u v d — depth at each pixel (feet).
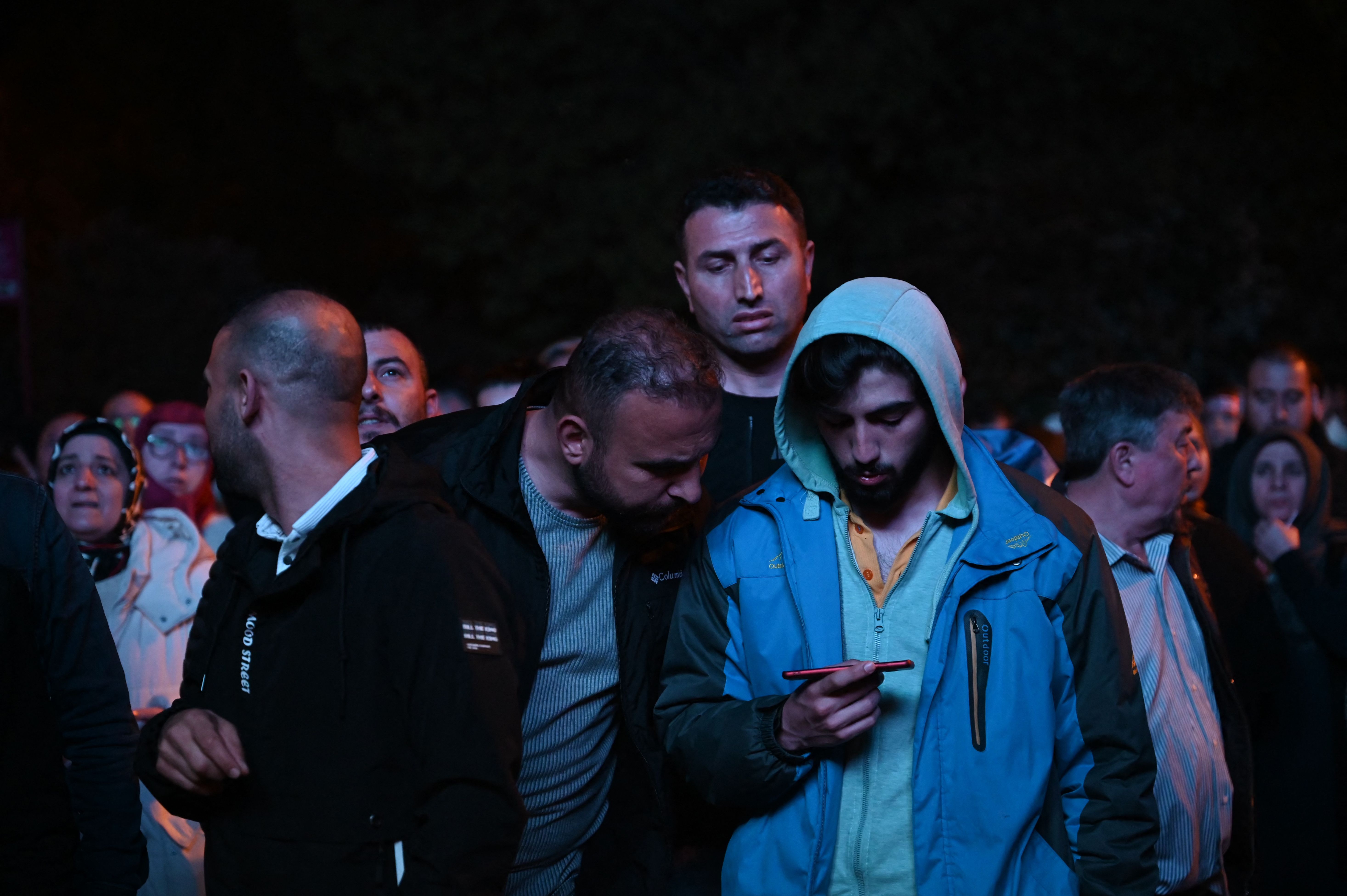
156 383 48.03
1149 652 10.16
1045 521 7.89
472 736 6.85
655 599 8.80
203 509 16.21
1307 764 13.16
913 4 43.55
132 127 62.18
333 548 7.22
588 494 8.03
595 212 45.01
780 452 8.30
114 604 12.28
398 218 59.77
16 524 8.19
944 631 7.74
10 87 61.41
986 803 7.61
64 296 48.16
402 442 9.08
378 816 7.03
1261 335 45.01
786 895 7.93
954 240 43.65
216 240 51.37
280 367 7.36
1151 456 10.45
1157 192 43.09
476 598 7.19
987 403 36.50
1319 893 13.05
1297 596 13.02
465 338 55.52
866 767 7.92
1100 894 7.69
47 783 7.77
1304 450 14.96
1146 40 42.50
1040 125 45.14
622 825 9.10
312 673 7.11
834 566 8.11
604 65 45.70
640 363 7.68
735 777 7.83
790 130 42.34
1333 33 43.47
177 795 7.38
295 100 62.44
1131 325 43.57
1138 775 7.88
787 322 11.19
